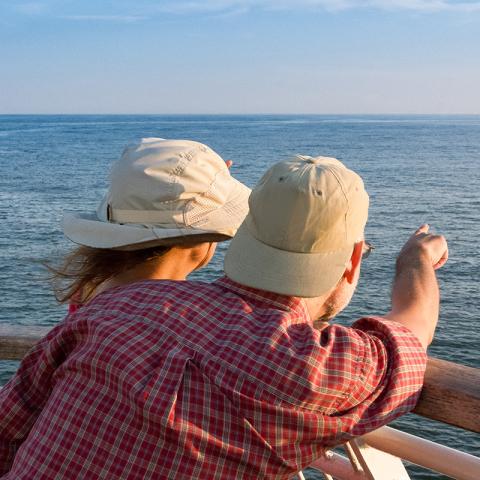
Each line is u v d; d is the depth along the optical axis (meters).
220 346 1.36
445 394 1.42
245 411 1.29
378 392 1.35
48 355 1.54
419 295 1.57
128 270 1.72
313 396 1.28
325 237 1.40
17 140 174.25
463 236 47.91
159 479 1.29
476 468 1.46
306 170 1.42
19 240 42.75
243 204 1.73
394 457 1.64
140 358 1.37
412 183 81.81
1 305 27.58
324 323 1.55
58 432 1.39
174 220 1.67
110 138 183.25
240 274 1.45
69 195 67.44
